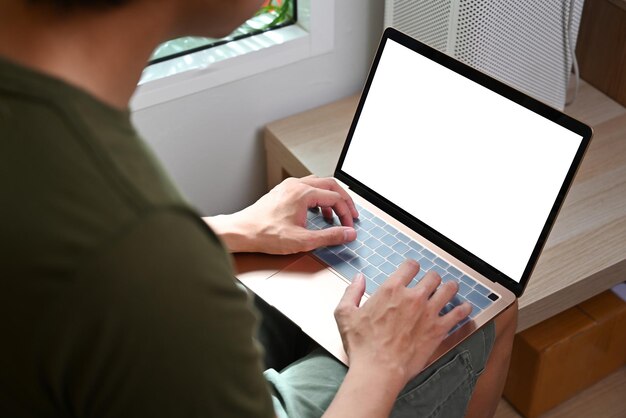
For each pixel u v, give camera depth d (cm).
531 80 135
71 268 45
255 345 57
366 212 116
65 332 47
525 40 129
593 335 131
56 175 46
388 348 87
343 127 146
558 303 117
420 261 108
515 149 102
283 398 91
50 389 50
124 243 46
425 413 95
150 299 47
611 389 142
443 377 96
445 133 109
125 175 47
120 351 48
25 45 47
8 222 46
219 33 58
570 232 123
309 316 100
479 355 100
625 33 141
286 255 108
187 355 50
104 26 48
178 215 49
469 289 103
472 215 106
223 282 52
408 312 90
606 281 120
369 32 150
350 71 154
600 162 135
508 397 139
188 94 139
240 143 151
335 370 94
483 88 105
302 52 145
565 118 98
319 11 141
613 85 148
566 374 134
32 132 46
